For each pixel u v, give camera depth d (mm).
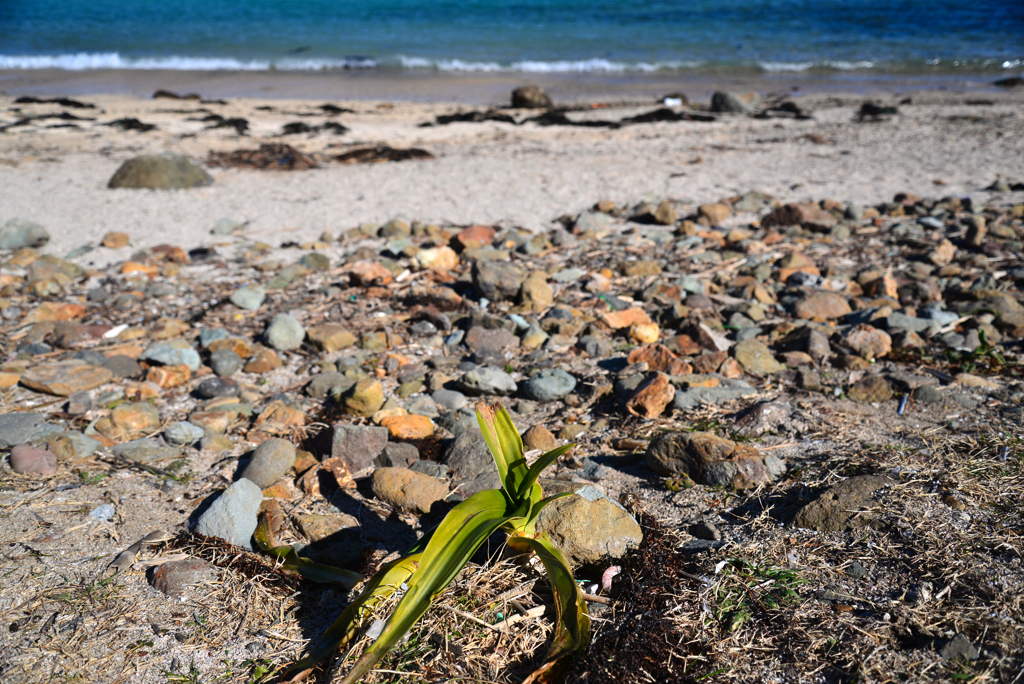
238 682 979
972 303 1944
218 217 3107
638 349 1722
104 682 979
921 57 9047
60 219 3033
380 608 1029
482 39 10977
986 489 1206
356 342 1873
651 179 3666
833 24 11602
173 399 1622
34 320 2004
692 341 1784
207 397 1623
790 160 4082
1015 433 1360
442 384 1659
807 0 13930
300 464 1375
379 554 1183
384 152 4262
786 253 2486
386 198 3367
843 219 2895
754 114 5828
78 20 13102
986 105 5980
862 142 4547
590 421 1514
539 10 13570
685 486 1289
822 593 1054
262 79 8461
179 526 1241
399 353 1827
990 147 4238
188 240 2805
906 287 2109
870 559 1105
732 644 993
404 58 9484
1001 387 1559
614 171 3857
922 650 970
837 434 1396
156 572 1128
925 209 2986
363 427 1407
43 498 1290
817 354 1720
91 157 4266
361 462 1382
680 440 1312
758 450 1349
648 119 5602
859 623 1010
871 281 2148
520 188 3510
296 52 10125
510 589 1076
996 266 2299
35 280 2281
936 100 6359
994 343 1781
